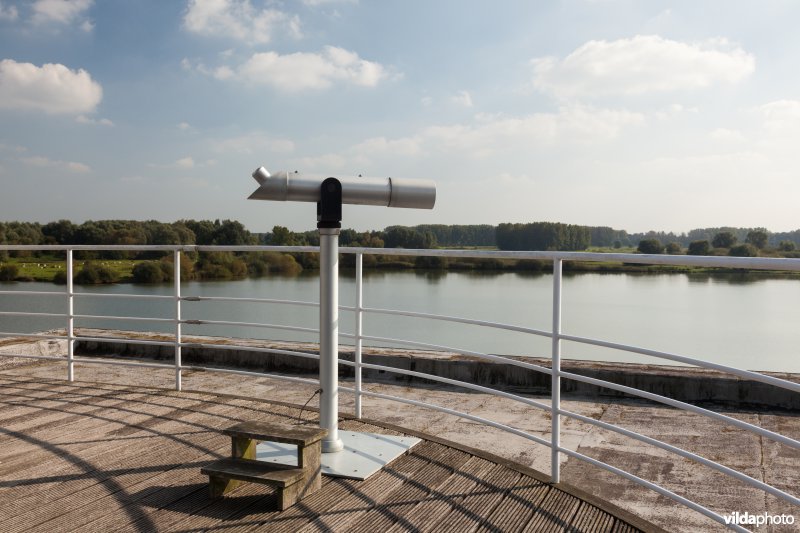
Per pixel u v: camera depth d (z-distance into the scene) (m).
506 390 5.29
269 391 5.12
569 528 2.35
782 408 4.64
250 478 2.50
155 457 3.12
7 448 3.26
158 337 6.70
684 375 4.87
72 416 3.88
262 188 2.89
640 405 4.76
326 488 2.71
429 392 5.22
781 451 3.69
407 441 3.31
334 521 2.40
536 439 2.83
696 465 3.49
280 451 3.12
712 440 3.90
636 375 4.98
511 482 2.80
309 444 2.62
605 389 5.09
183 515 2.44
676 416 4.44
